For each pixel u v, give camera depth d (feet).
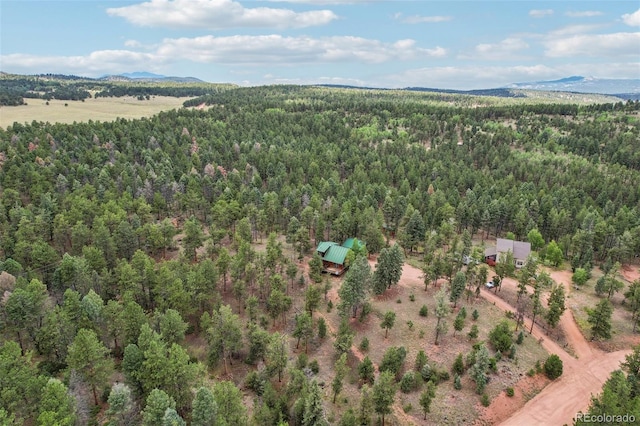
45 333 209.36
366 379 213.46
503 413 199.62
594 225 392.06
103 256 293.64
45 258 284.82
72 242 323.98
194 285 249.96
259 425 166.30
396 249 290.35
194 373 180.65
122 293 253.44
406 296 300.20
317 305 264.72
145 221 370.94
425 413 193.26
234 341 217.15
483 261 364.17
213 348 214.90
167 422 143.74
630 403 160.56
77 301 220.43
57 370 209.67
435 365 226.17
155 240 319.47
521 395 210.79
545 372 226.58
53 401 149.18
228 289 300.20
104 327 227.40
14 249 290.76
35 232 325.01
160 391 156.97
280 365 207.51
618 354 249.34
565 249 387.55
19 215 335.26
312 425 168.66
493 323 270.05
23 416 160.56
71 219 336.49
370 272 294.46
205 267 264.11
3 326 215.72
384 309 281.74
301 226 361.30
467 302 294.25
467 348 242.58
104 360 188.24
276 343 207.31
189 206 413.39
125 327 211.20
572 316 285.43
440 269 301.22
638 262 380.99
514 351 233.14
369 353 237.86
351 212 407.85
